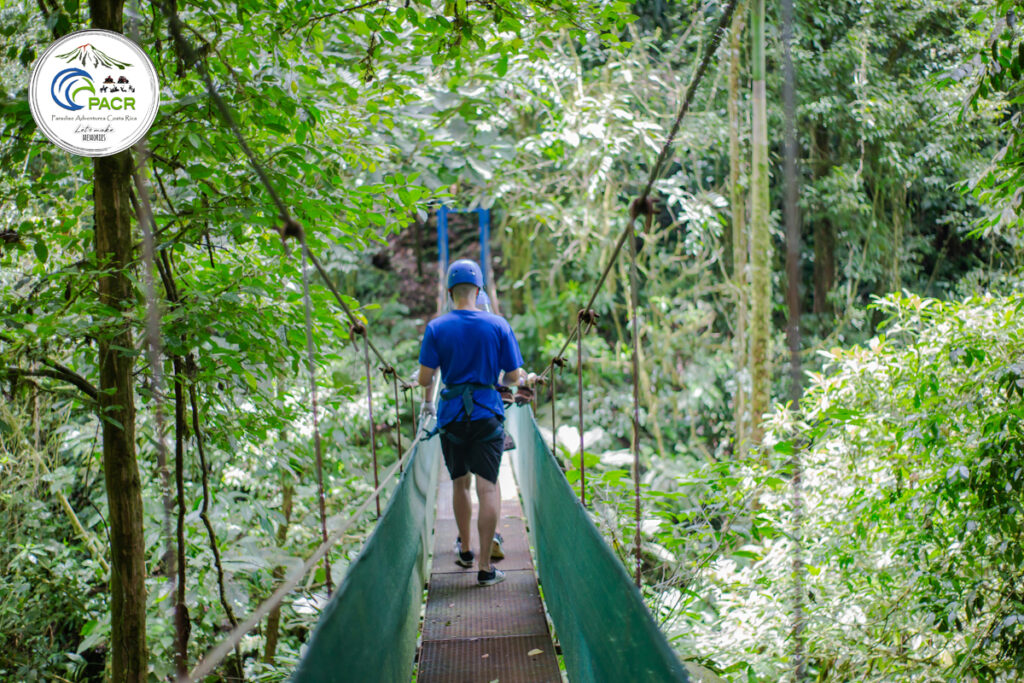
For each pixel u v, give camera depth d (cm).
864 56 718
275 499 524
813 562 398
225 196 272
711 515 392
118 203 248
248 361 283
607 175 762
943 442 337
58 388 247
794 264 114
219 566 313
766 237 649
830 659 376
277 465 380
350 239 327
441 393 309
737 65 719
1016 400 332
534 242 1084
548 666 251
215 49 267
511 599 301
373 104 379
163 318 242
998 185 338
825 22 754
